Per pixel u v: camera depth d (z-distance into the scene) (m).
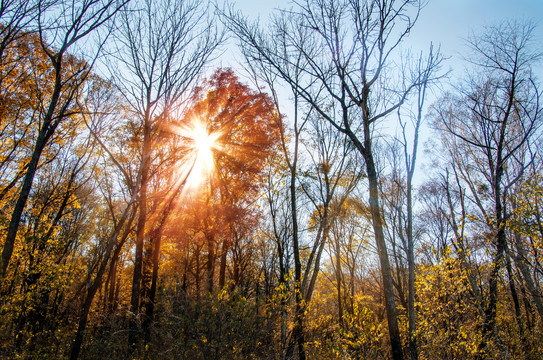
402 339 9.33
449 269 8.56
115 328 8.65
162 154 11.67
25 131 11.98
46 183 14.83
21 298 9.72
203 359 5.95
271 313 6.91
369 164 8.08
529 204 9.90
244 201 14.22
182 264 18.00
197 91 10.91
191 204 13.41
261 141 13.42
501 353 7.91
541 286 11.38
